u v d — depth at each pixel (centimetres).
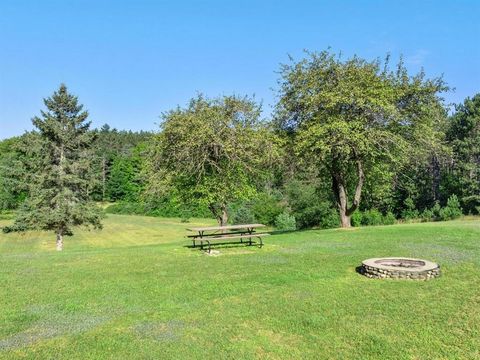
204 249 1570
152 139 2384
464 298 873
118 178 7988
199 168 2173
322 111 2052
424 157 2434
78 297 918
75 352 642
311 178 3769
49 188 3016
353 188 2798
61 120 3127
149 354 637
